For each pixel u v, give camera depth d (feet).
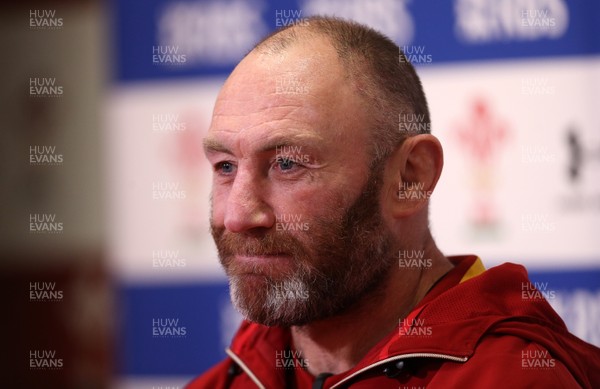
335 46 9.87
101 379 21.89
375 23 21.13
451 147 20.65
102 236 22.09
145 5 22.27
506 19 20.63
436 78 20.77
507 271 10.29
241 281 9.72
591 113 20.25
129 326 21.89
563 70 20.39
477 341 9.39
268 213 9.48
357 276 9.82
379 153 9.75
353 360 10.44
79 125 22.33
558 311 20.12
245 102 9.59
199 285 21.76
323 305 9.78
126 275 21.94
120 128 22.18
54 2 22.61
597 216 20.13
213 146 9.77
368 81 9.80
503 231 20.39
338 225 9.56
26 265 22.12
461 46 20.75
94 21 22.65
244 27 21.88
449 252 20.51
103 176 22.16
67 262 22.11
